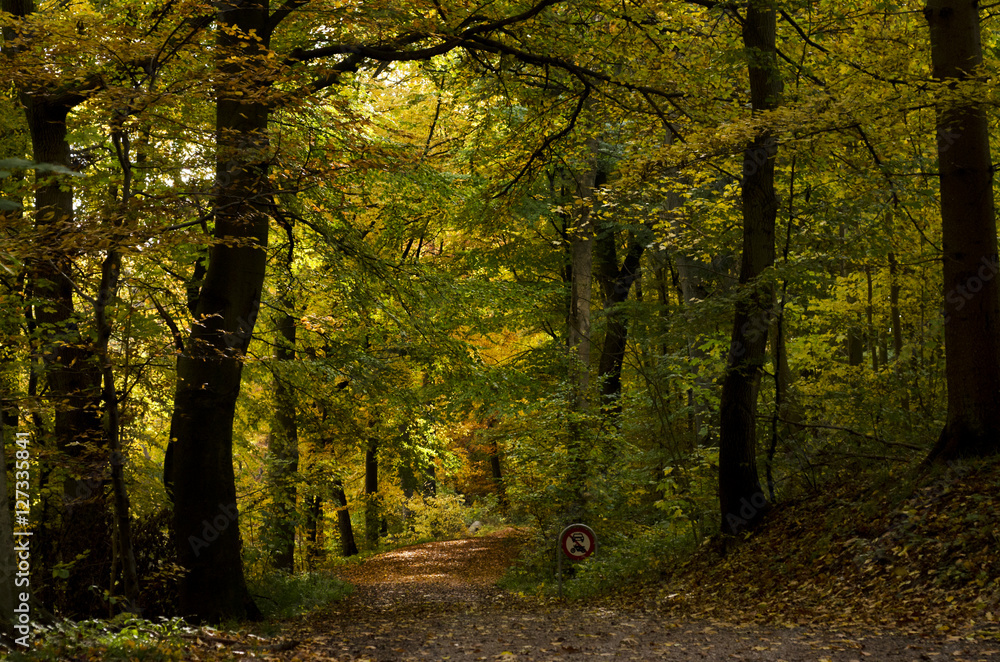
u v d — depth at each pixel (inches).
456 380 614.9
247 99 302.4
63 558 370.0
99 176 338.6
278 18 405.1
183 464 400.5
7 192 375.6
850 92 394.6
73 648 222.4
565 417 606.9
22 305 340.2
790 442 523.8
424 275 565.9
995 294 385.4
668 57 490.3
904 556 329.4
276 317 597.3
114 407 293.0
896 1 502.6
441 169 566.3
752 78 474.3
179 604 393.7
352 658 254.4
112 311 299.6
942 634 240.4
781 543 423.8
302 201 477.7
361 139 331.6
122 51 276.2
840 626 271.0
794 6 463.2
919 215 554.6
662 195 569.9
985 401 383.9
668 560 507.5
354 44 433.1
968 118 387.5
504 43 486.6
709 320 574.6
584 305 771.4
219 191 315.3
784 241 574.9
